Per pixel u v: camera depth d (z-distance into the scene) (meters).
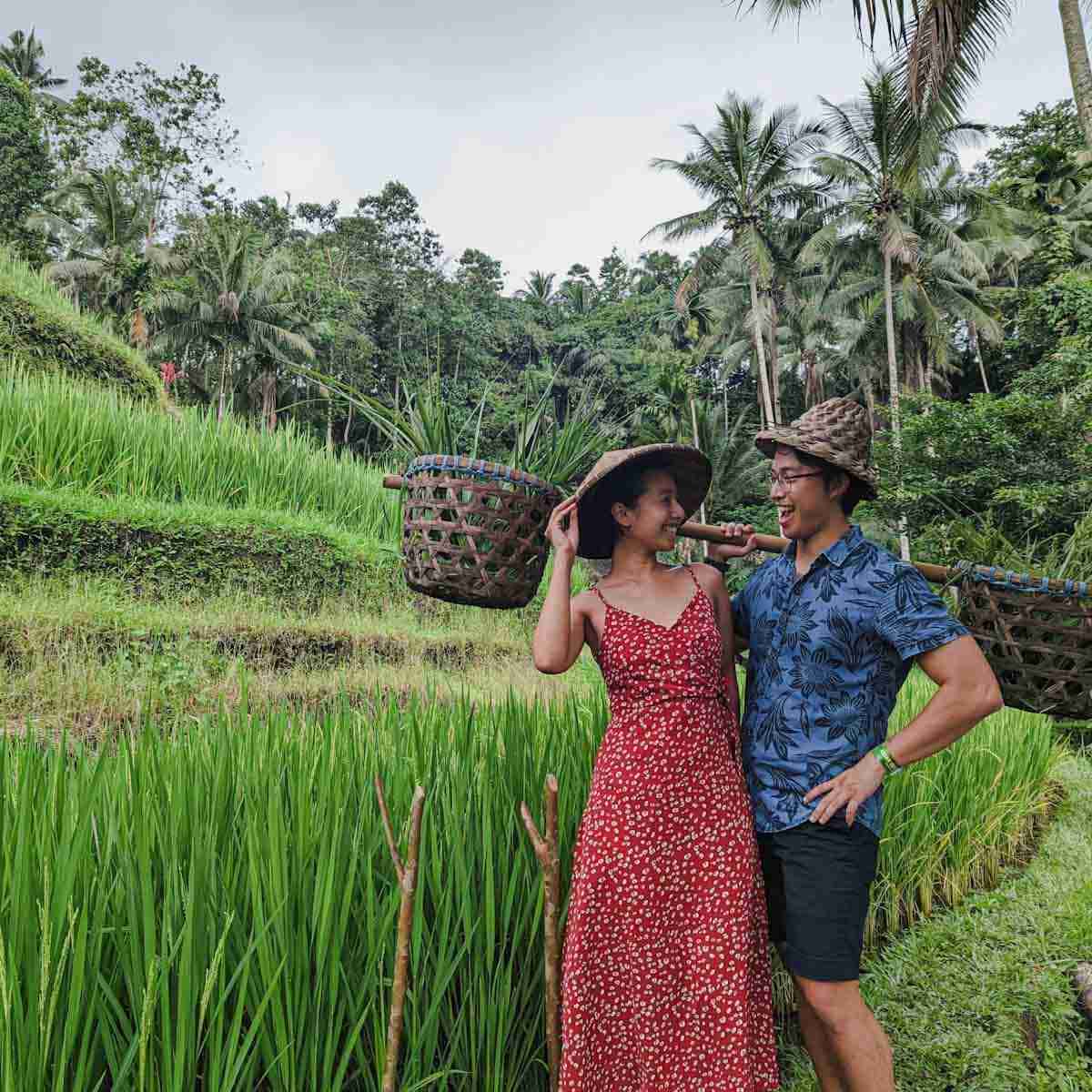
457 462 1.94
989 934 3.43
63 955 1.33
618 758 1.88
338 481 11.65
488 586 1.94
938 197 26.97
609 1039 1.79
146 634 6.67
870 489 1.95
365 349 38.69
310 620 8.43
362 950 1.76
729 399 44.53
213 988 1.50
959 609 2.14
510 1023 1.93
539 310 52.53
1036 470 15.07
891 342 26.34
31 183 34.06
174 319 31.53
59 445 9.06
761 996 1.83
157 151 39.41
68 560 7.70
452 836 1.90
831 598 1.91
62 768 1.78
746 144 29.62
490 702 2.77
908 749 1.81
